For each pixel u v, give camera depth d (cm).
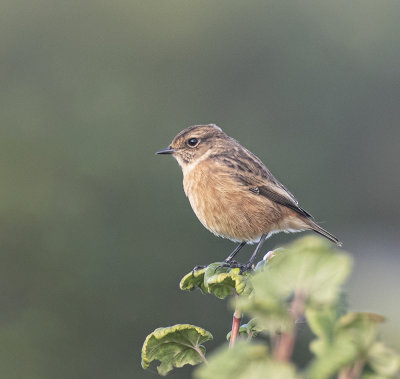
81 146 2019
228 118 2270
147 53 2219
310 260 135
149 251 1853
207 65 2241
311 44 2328
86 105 2125
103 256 1834
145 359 258
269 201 655
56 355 1658
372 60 2322
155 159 2025
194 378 130
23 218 1850
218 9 2270
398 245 2217
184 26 2258
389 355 132
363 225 2284
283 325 135
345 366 131
